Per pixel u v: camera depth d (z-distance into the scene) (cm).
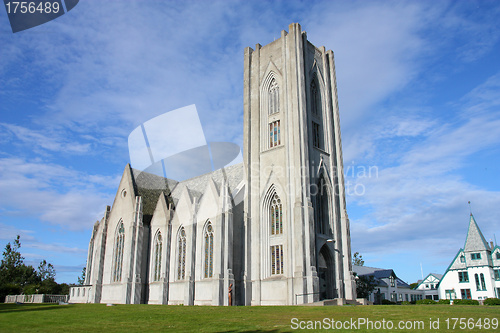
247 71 6191
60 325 2292
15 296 7581
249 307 3650
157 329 2067
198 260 5478
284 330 1984
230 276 4931
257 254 5191
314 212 5122
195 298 5325
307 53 5869
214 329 2048
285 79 5591
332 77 6291
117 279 6475
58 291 12825
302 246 4681
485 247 7912
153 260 6316
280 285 4828
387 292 9938
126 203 6744
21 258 11550
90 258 7694
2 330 2058
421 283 11188
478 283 7869
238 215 5481
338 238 5441
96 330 2041
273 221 5272
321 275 5278
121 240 6656
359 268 10962
